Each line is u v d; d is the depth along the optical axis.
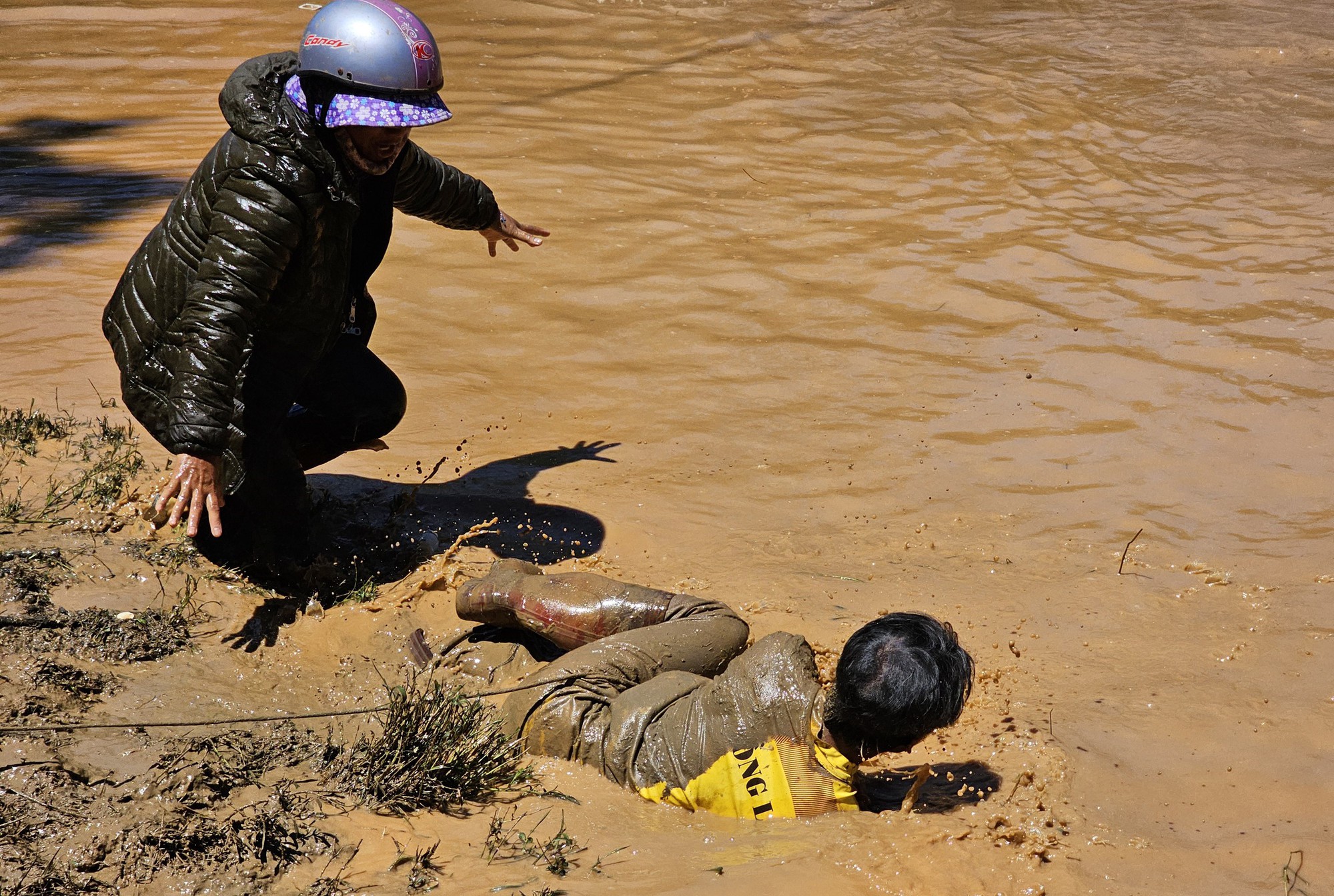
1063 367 7.20
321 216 4.29
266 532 4.81
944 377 7.07
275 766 3.69
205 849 3.29
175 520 4.12
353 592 4.77
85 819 3.35
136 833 3.29
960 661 3.53
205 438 4.11
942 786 3.80
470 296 7.91
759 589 4.93
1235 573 5.10
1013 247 8.95
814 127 11.40
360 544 5.15
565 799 3.70
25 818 3.33
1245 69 13.66
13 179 9.52
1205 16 15.80
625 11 14.73
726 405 6.70
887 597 4.91
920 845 3.38
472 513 5.46
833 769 3.63
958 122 11.63
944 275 8.44
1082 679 4.36
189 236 4.40
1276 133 11.73
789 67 13.07
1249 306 8.09
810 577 5.04
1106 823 3.55
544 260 8.45
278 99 4.23
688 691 3.95
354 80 4.12
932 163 10.66
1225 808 3.64
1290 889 3.23
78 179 9.57
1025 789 3.71
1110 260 8.82
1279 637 4.60
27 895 3.07
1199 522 5.55
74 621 4.30
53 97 11.45
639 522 5.45
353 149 4.27
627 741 3.83
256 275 4.20
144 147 10.34
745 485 5.86
